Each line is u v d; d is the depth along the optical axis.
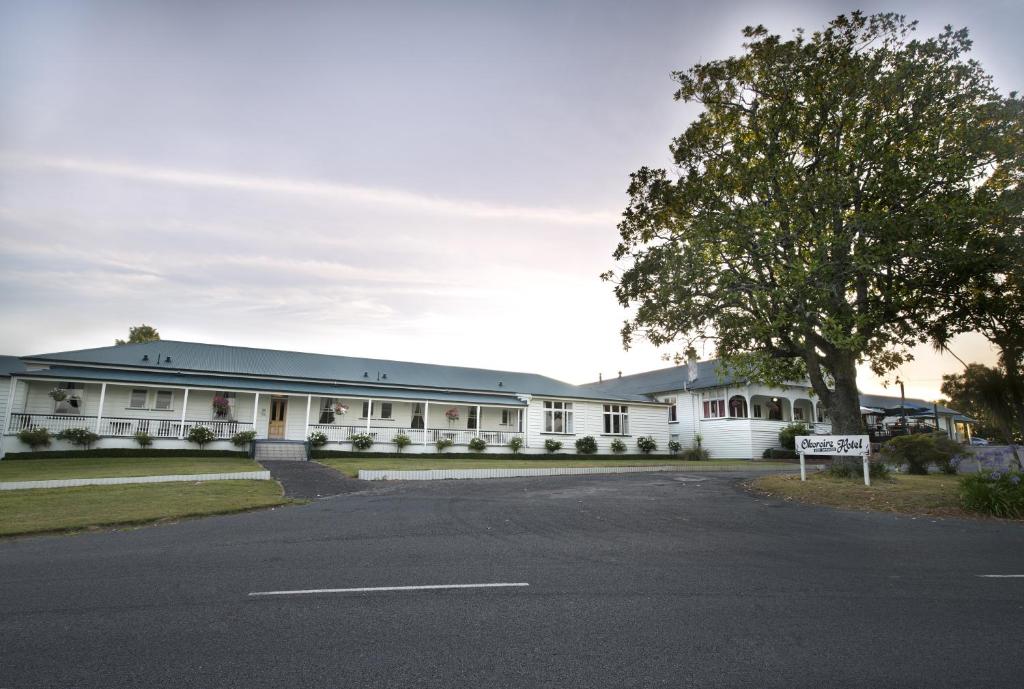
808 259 14.02
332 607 5.21
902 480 15.46
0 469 18.17
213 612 5.05
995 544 8.54
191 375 27.59
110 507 11.04
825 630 4.74
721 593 5.79
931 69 14.30
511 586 5.96
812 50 15.12
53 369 24.83
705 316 16.33
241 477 16.42
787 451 34.66
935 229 12.95
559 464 25.88
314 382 30.09
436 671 3.87
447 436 31.58
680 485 16.27
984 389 13.44
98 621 4.80
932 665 4.05
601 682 3.72
